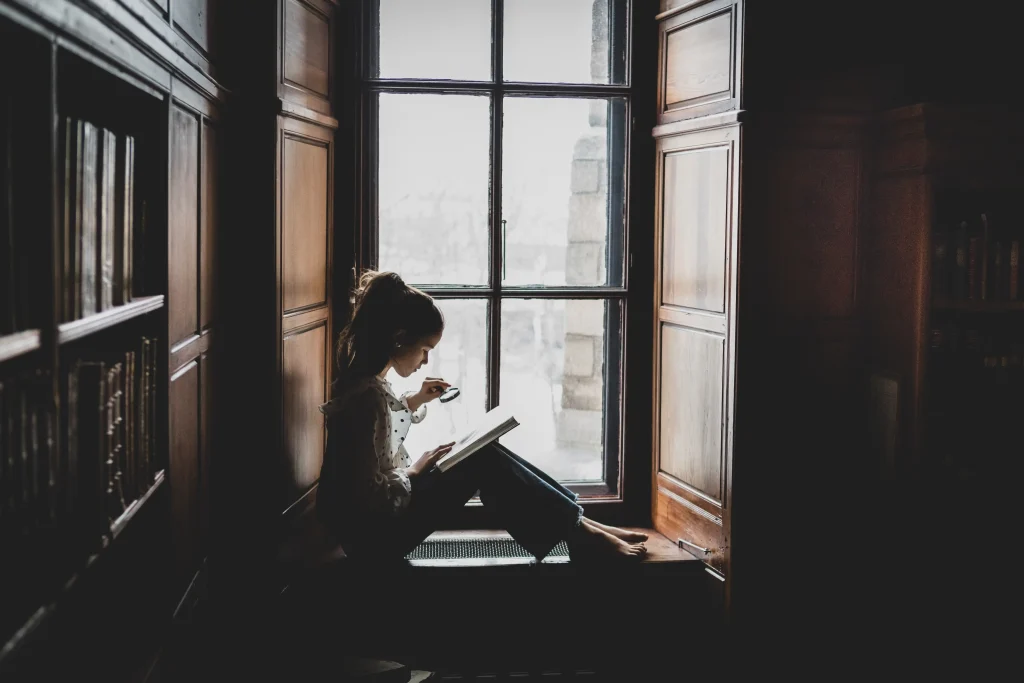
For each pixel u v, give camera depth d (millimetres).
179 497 1842
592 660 2666
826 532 2791
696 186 2705
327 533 2682
